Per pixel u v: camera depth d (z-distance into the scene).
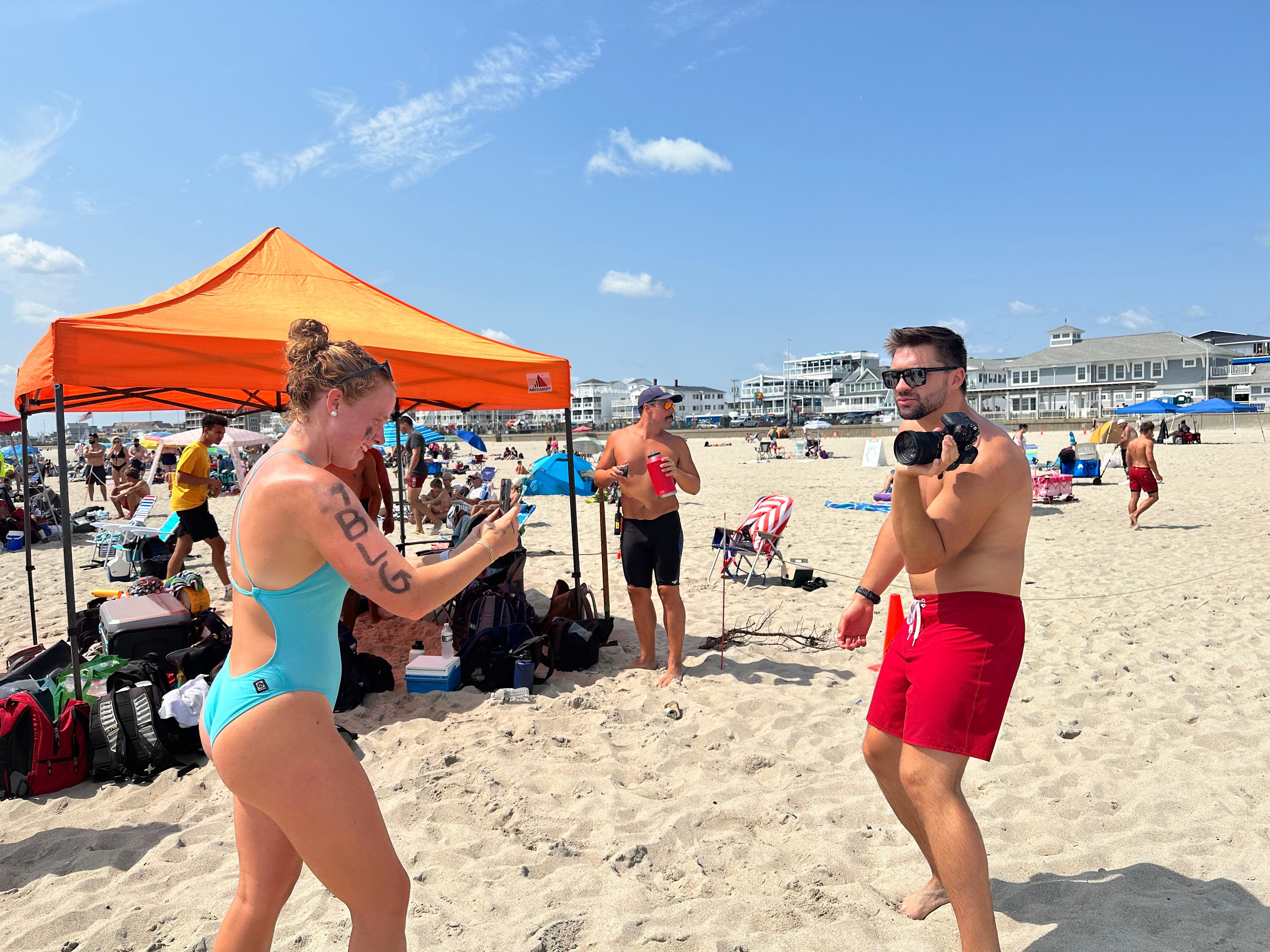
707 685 4.96
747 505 16.17
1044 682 4.89
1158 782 3.49
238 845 1.78
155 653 4.96
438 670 4.96
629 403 151.12
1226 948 2.31
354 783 1.64
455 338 5.77
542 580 8.61
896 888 2.70
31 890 2.89
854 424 79.62
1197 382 69.44
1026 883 2.70
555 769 3.77
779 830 3.15
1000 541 2.04
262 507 1.56
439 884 2.80
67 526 4.14
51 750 3.69
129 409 6.22
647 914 2.60
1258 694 4.54
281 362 4.61
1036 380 80.44
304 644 1.62
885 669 2.34
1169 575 8.08
